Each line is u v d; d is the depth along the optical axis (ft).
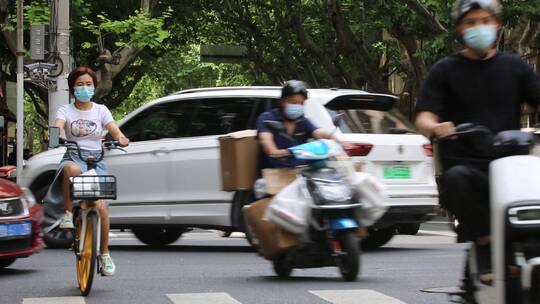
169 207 62.80
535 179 23.29
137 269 51.31
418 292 40.57
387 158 57.57
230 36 174.60
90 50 160.04
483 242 25.72
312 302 37.70
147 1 130.41
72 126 42.80
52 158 67.10
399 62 169.48
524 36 120.67
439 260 55.36
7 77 171.83
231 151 47.60
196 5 164.76
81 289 40.68
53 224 51.31
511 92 26.61
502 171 23.71
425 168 59.47
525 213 22.91
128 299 39.24
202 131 62.28
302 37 154.20
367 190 43.45
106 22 128.77
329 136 45.01
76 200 40.24
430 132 26.23
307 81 172.45
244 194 59.11
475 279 26.12
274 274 48.62
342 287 42.32
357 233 44.52
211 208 60.75
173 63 192.03
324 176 43.24
